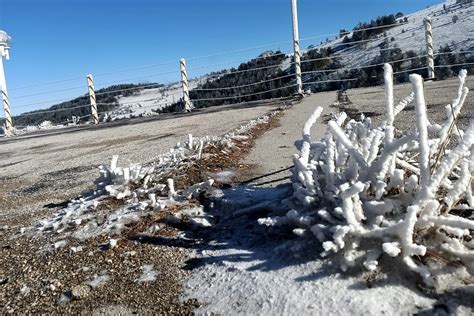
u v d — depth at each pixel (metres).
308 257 2.36
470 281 2.04
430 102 7.74
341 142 2.54
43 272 2.96
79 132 13.67
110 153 7.74
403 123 6.09
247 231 2.93
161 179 4.14
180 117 13.27
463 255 2.08
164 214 3.43
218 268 2.58
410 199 2.39
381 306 1.96
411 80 2.23
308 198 2.57
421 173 2.26
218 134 7.73
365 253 2.21
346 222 2.29
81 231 3.46
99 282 2.71
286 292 2.16
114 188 4.05
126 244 3.13
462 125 5.29
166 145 7.55
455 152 2.17
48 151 9.73
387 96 2.56
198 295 2.38
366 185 2.39
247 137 6.38
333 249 2.22
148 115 16.11
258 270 2.42
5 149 11.52
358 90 12.59
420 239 2.22
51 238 3.50
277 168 4.52
